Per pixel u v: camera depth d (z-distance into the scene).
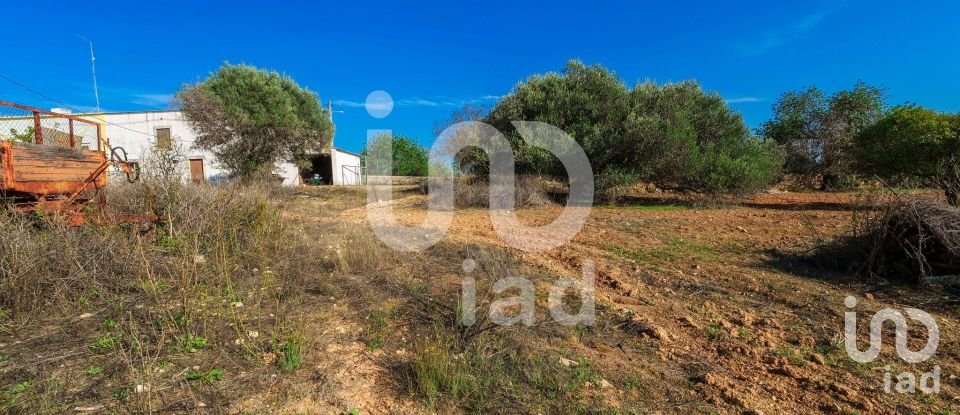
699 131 14.67
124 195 6.73
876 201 5.62
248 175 17.58
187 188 6.66
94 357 2.81
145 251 4.88
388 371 2.86
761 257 6.24
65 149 5.65
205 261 5.02
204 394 2.47
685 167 13.28
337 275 4.84
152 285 3.60
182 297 3.51
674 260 6.16
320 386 2.61
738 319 3.95
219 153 18.83
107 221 5.35
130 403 2.34
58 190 5.47
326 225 8.13
